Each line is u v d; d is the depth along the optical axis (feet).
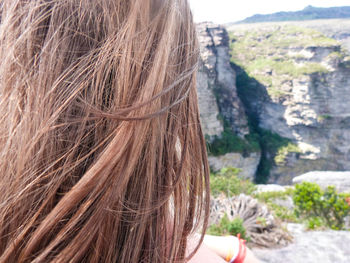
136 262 1.74
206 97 164.76
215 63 177.58
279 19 424.87
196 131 2.10
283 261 20.01
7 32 1.63
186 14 1.99
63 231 1.52
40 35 1.63
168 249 2.00
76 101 1.59
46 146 1.56
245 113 207.00
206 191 2.17
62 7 1.62
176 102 1.73
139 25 1.71
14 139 1.56
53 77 1.58
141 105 1.57
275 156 194.29
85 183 1.50
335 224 32.07
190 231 2.19
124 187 1.66
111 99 1.66
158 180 1.80
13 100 1.58
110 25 1.67
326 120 188.44
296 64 212.84
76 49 1.63
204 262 2.63
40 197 1.56
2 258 1.53
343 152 186.70
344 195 32.58
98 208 1.53
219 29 181.37
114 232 1.70
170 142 1.85
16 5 1.64
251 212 25.11
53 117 1.53
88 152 1.63
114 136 1.61
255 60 243.60
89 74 1.60
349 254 21.04
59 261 1.51
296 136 197.57
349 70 185.47
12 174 1.56
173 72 1.83
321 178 76.18
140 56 1.66
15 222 1.55
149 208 1.75
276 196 58.85
